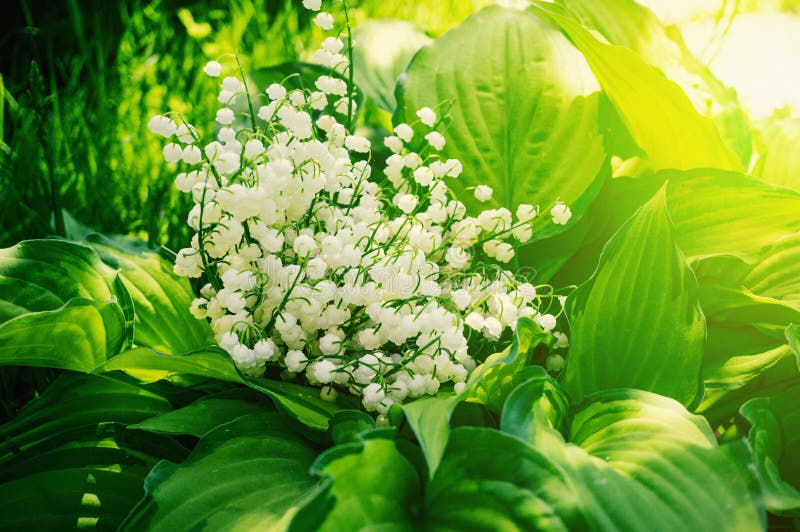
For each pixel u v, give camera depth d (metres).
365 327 0.57
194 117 0.93
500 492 0.49
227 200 0.53
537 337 0.56
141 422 0.57
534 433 0.50
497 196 0.66
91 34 1.21
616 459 0.51
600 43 0.64
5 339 0.54
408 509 0.50
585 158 0.67
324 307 0.56
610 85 0.68
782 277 0.63
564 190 0.66
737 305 0.62
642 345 0.57
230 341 0.53
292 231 0.57
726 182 0.65
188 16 1.11
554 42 0.70
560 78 0.69
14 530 0.54
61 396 0.59
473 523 0.48
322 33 1.17
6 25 1.21
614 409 0.54
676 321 0.57
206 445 0.53
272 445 0.54
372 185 0.60
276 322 0.54
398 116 0.68
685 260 0.57
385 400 0.53
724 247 0.64
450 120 0.66
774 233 0.64
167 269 0.64
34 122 0.78
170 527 0.50
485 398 0.56
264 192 0.53
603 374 0.57
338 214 0.58
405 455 0.52
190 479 0.52
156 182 0.83
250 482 0.52
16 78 1.11
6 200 0.76
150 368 0.56
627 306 0.57
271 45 1.12
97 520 0.54
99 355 0.58
